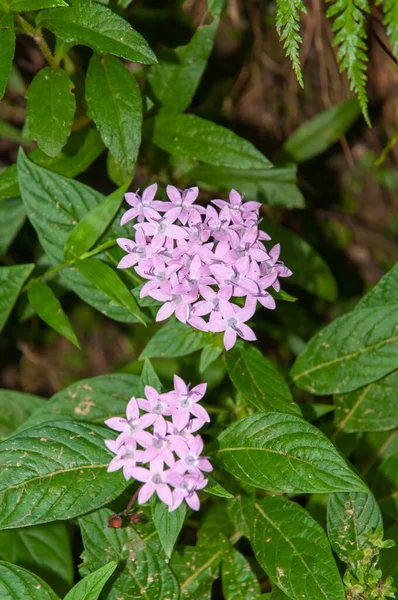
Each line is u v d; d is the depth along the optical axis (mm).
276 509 662
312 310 996
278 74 939
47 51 692
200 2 882
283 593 651
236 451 642
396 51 653
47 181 697
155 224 637
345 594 627
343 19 665
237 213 645
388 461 726
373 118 981
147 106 741
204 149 734
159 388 646
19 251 917
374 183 1024
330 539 650
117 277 666
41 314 692
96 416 706
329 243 1028
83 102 755
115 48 655
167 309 627
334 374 708
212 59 930
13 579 628
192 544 802
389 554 689
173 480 599
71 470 635
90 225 679
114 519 639
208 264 626
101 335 981
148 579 649
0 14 664
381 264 1027
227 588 678
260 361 677
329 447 629
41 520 626
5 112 900
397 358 698
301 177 1015
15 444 637
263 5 912
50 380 971
